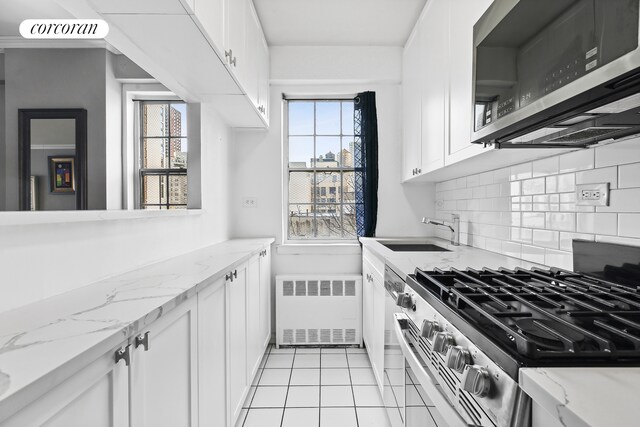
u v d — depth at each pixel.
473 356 0.80
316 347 3.11
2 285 0.92
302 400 2.25
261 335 2.67
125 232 1.49
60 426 0.65
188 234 2.14
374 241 2.82
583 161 1.39
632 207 1.17
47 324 0.82
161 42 1.47
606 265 1.26
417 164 2.63
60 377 0.61
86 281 1.23
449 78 1.92
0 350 0.67
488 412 0.71
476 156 1.61
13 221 0.85
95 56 1.35
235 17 1.89
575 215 1.43
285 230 3.39
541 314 0.81
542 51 0.92
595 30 0.74
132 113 1.67
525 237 1.79
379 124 3.26
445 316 1.00
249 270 2.23
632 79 0.70
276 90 3.24
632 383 0.55
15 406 0.52
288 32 2.89
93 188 1.30
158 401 1.03
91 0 1.15
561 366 0.61
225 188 2.92
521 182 1.82
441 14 2.04
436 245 2.74
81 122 1.24
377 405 2.19
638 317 0.80
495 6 1.16
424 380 1.08
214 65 1.72
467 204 2.50
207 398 1.44
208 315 1.46
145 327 0.94
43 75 1.05
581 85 0.77
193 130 2.28
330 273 3.22
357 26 2.79
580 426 0.46
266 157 3.25
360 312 3.09
